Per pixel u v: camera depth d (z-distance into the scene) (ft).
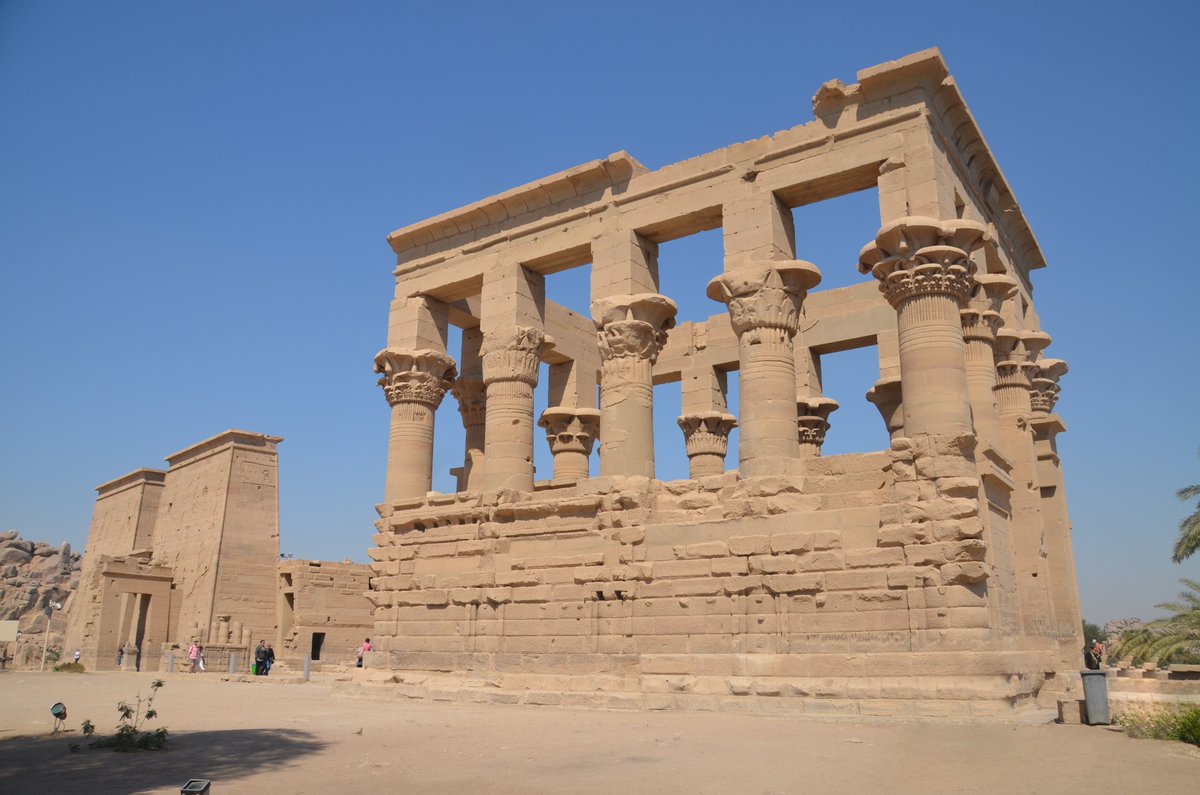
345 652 141.38
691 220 73.46
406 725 50.34
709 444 95.25
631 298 71.56
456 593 74.64
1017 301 83.46
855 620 57.31
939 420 57.67
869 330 89.10
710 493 65.87
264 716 55.57
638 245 75.72
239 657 138.92
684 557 64.34
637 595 65.77
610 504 68.59
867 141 65.10
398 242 90.43
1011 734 45.42
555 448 92.99
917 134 63.26
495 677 69.41
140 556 174.29
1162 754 38.63
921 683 53.93
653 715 56.18
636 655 64.64
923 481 57.16
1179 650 89.97
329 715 56.39
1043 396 85.71
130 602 156.66
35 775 34.06
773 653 59.52
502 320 80.48
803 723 51.19
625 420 70.13
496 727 49.26
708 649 61.87
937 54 62.95
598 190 78.13
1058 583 80.48
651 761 37.24
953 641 53.98
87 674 117.29
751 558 61.46
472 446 93.56
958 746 41.24
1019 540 72.38
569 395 97.96
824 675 57.16
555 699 63.82
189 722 52.01
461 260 85.76
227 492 150.41
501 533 73.92
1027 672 58.44
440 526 78.23
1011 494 72.13
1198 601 99.40
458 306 91.61
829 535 59.21
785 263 65.41
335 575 143.54
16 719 53.31
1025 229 84.33
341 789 31.58
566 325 98.02
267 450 157.48
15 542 257.14
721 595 62.34
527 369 79.82
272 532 154.10
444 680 71.87
